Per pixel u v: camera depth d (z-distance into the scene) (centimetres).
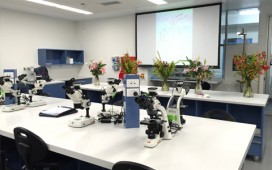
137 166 108
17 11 581
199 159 130
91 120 202
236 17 577
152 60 636
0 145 235
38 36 639
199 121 210
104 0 484
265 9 528
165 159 130
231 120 229
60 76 713
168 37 607
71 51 740
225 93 376
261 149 302
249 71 325
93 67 486
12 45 577
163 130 160
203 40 559
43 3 506
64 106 270
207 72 365
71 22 744
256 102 299
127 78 186
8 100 277
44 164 175
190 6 563
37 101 284
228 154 137
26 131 159
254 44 541
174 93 195
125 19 669
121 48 688
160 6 559
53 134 175
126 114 189
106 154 137
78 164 238
